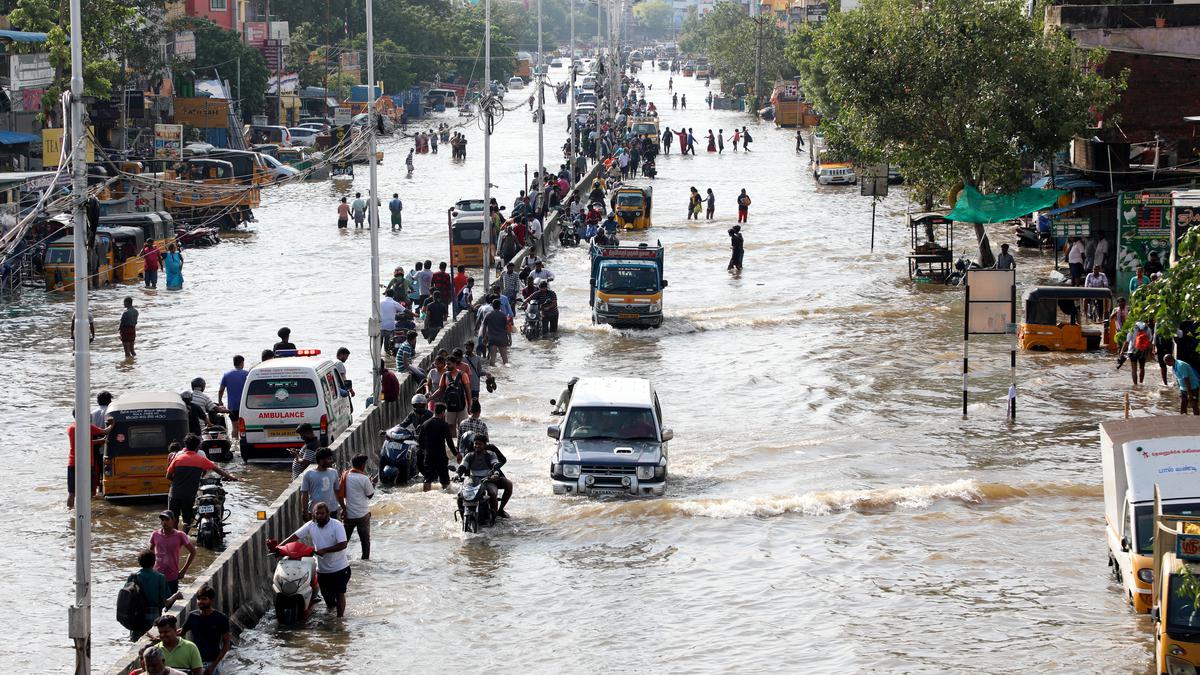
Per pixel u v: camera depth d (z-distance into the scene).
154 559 24.00
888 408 41.72
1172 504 24.58
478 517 30.62
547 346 52.62
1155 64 64.00
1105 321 49.91
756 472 35.00
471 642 24.64
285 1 183.75
